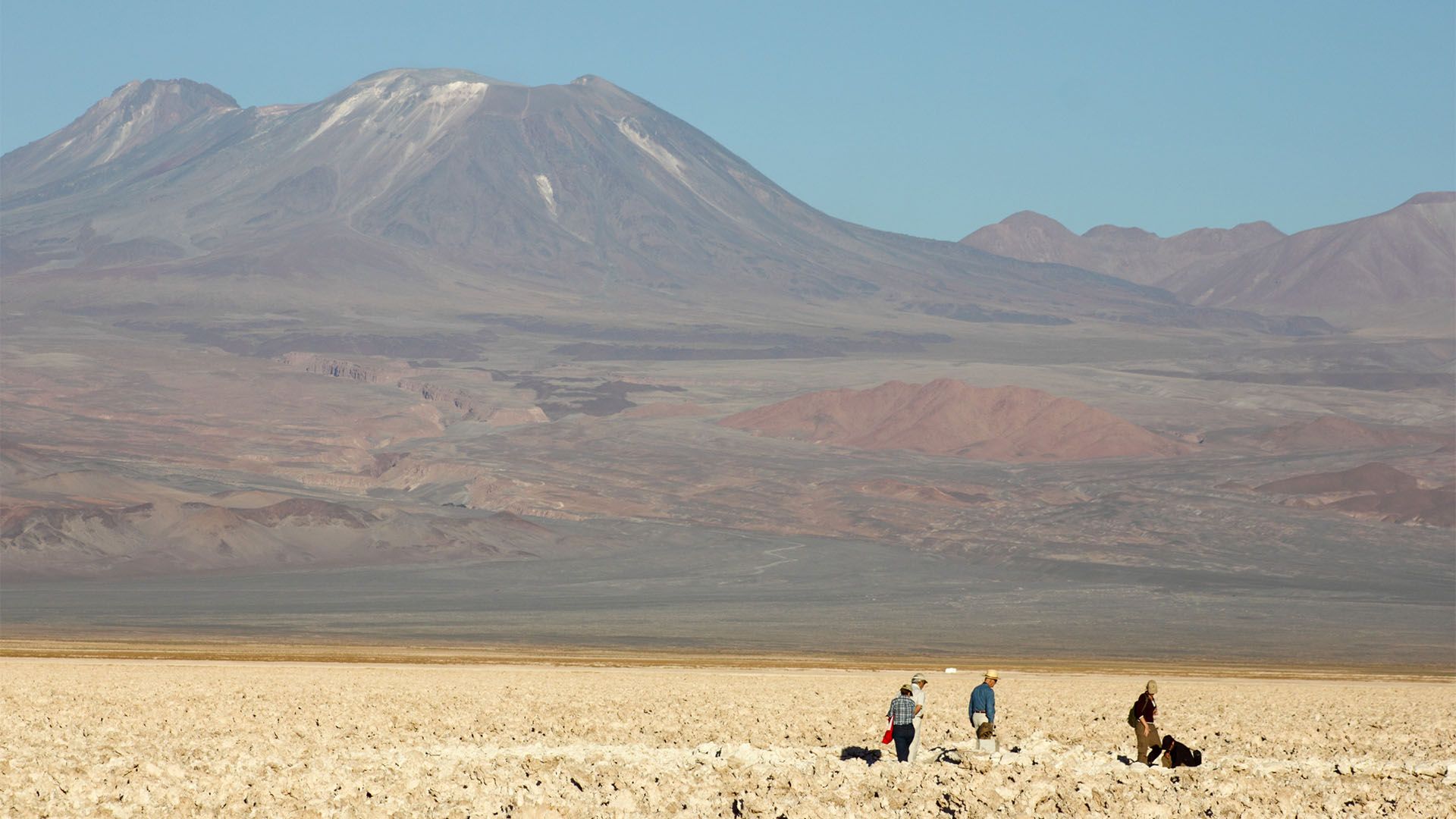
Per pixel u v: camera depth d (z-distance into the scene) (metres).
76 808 34.53
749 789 38.59
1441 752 50.41
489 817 33.69
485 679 96.88
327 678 95.38
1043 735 55.88
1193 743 53.25
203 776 39.31
